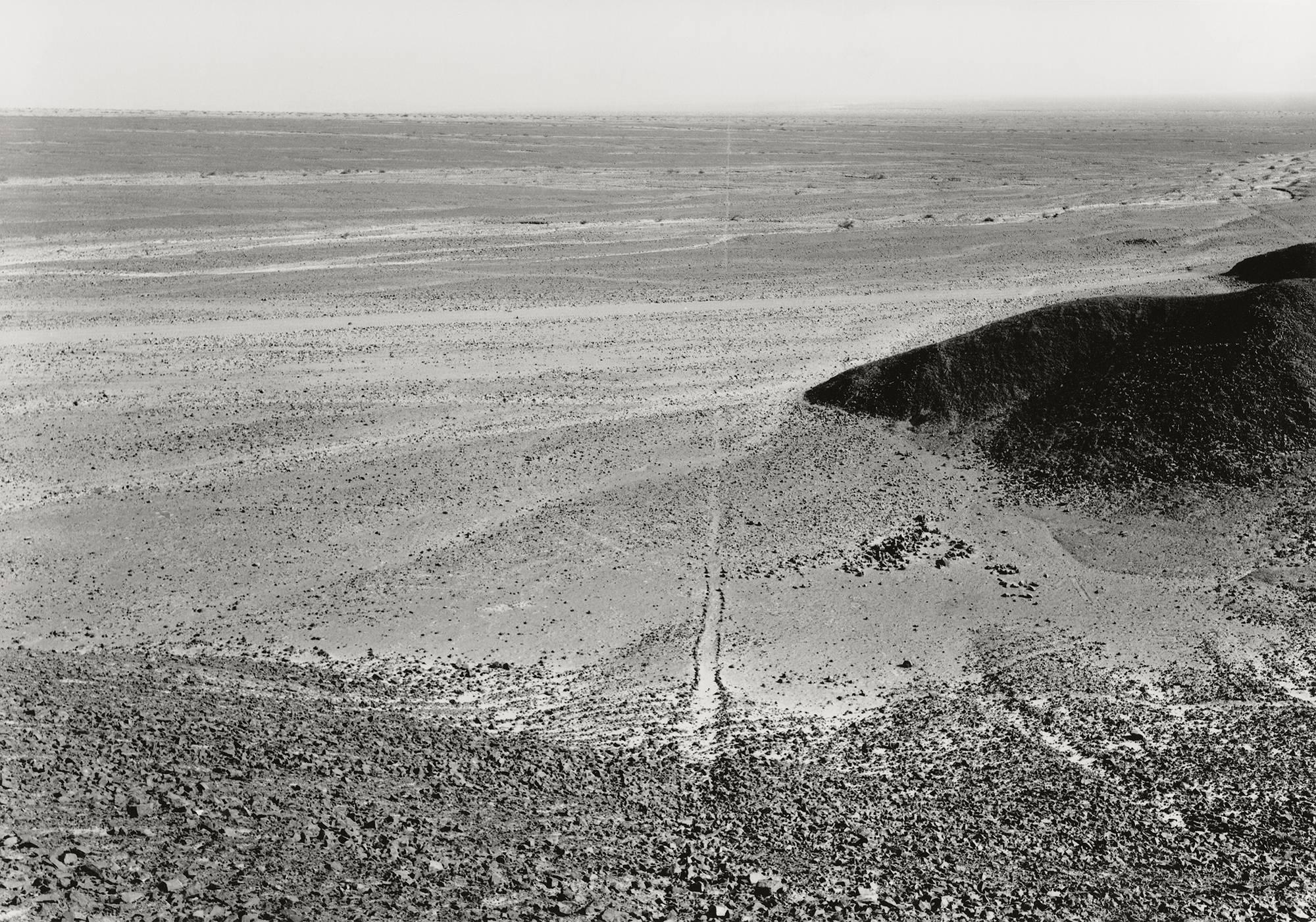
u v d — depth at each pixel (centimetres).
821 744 2272
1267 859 1858
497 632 2825
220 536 3391
